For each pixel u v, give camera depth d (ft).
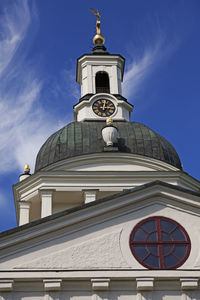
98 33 168.25
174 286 70.95
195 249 73.61
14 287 69.92
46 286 69.56
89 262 71.87
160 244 73.87
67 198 128.06
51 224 73.51
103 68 158.92
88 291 70.38
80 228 74.02
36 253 72.08
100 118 147.54
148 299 69.97
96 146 133.59
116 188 126.11
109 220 75.00
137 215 75.72
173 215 76.02
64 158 128.36
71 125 141.08
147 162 129.18
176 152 138.82
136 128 139.54
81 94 158.10
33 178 128.06
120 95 153.38
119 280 70.69
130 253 72.90
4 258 71.46
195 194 76.69
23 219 126.62
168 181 127.34
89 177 126.72
